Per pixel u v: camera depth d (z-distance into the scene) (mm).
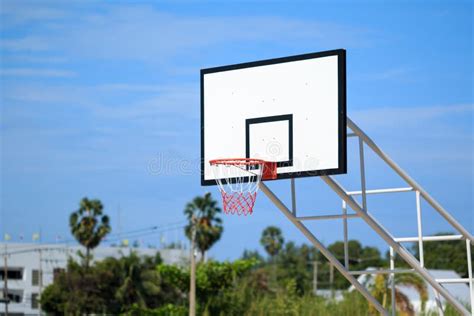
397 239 11945
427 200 11883
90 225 59562
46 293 53875
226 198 11562
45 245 66250
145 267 54000
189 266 44188
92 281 52531
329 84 10977
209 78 11914
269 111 11367
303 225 11852
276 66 11391
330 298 36750
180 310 41344
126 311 49750
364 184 11445
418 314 30875
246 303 40625
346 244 11953
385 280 32125
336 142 10836
